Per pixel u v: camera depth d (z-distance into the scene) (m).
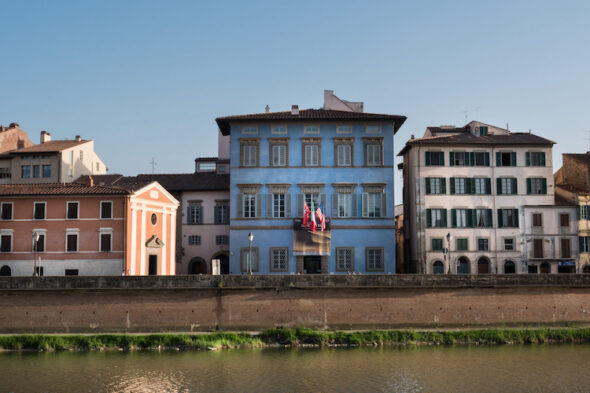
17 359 40.91
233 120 65.12
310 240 63.84
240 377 36.75
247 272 63.91
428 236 65.81
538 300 48.25
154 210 59.66
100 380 36.09
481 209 66.75
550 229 66.69
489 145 67.56
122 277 46.53
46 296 46.34
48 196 55.56
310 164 65.12
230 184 65.19
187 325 46.53
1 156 70.94
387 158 65.06
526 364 39.69
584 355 41.97
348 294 47.44
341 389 34.56
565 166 74.75
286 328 46.53
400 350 43.62
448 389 34.62
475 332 46.16
